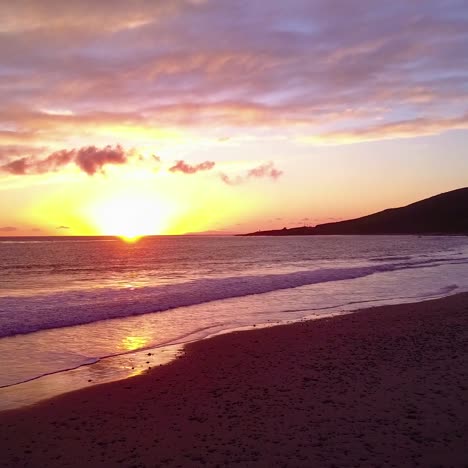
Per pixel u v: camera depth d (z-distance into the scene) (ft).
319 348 37.11
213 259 175.42
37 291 74.02
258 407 23.94
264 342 39.86
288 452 18.65
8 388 28.27
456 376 28.14
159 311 56.39
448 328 43.68
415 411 22.57
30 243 414.00
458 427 20.62
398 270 112.57
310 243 381.19
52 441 20.58
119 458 18.74
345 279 92.63
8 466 18.28
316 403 24.16
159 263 154.10
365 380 27.86
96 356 35.91
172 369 32.12
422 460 17.70
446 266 123.24
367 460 17.79
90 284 87.35
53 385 28.89
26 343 39.91
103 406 24.97
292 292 73.87
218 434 20.70
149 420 22.77
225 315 53.88
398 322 47.26
